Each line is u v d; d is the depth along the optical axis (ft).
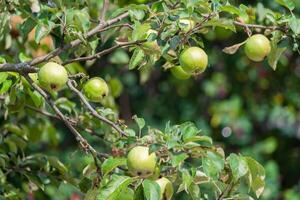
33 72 17.79
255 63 35.76
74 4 19.79
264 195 35.83
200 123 38.04
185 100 38.04
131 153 16.21
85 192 18.38
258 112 38.06
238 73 36.76
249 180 16.98
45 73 17.10
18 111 21.08
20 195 21.21
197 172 16.99
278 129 38.47
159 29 17.53
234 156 16.53
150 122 37.52
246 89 37.40
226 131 38.14
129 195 16.51
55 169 21.01
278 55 18.40
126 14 18.78
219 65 36.24
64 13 18.25
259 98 37.55
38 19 18.98
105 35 20.26
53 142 25.18
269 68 35.76
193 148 16.19
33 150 33.12
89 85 17.92
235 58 35.68
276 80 36.40
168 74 37.24
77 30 18.02
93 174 18.28
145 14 19.19
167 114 37.83
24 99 20.85
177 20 17.38
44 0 20.36
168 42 17.52
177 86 37.45
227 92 37.99
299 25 17.70
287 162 38.42
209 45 33.14
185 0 17.75
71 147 34.86
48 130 24.80
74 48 19.15
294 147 38.60
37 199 26.50
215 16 17.42
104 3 18.94
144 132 36.24
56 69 17.11
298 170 38.37
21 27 19.53
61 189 29.22
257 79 36.58
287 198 37.29
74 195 29.25
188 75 19.42
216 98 38.09
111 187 16.11
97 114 17.81
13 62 21.18
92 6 24.11
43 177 20.85
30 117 24.36
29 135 24.59
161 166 16.65
